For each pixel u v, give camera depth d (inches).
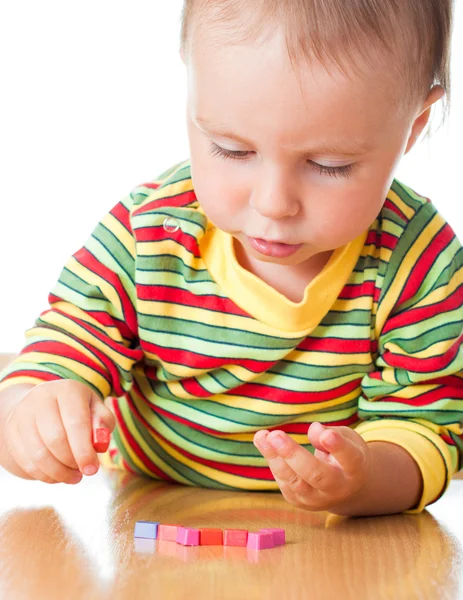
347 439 29.7
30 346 35.6
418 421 35.1
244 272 35.0
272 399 35.9
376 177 30.0
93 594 23.3
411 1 29.5
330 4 28.1
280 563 26.0
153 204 36.4
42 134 61.9
